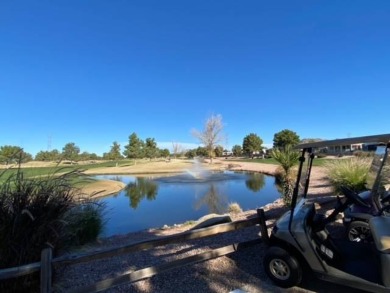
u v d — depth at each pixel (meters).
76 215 4.57
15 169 4.05
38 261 3.59
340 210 4.10
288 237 3.76
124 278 3.71
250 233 6.50
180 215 11.81
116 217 11.56
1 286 3.42
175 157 85.50
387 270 3.12
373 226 3.33
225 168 39.97
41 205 3.70
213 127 52.66
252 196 15.77
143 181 26.25
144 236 7.55
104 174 36.03
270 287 3.90
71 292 3.48
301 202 4.18
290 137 61.16
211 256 4.37
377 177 3.87
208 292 3.83
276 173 24.05
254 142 79.94
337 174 10.18
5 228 3.46
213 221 6.96
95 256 3.61
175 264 4.04
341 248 4.16
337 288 3.82
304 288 3.85
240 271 4.38
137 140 75.56
